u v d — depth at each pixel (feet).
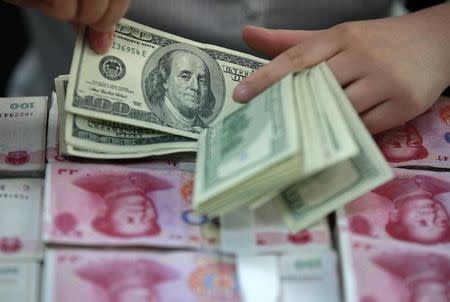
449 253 2.25
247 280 2.13
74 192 2.36
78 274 2.09
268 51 2.99
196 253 2.21
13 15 5.21
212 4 3.56
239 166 2.20
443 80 2.75
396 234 2.31
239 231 2.28
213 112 2.78
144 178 2.49
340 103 2.42
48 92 5.03
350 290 2.13
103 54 2.72
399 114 2.66
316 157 2.10
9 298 2.05
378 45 2.66
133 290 2.08
